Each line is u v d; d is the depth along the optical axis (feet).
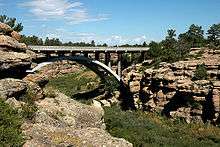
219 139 205.87
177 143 190.70
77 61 315.58
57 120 85.35
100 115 102.63
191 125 243.81
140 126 216.95
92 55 461.37
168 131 220.23
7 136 62.49
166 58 332.80
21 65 98.43
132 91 324.80
